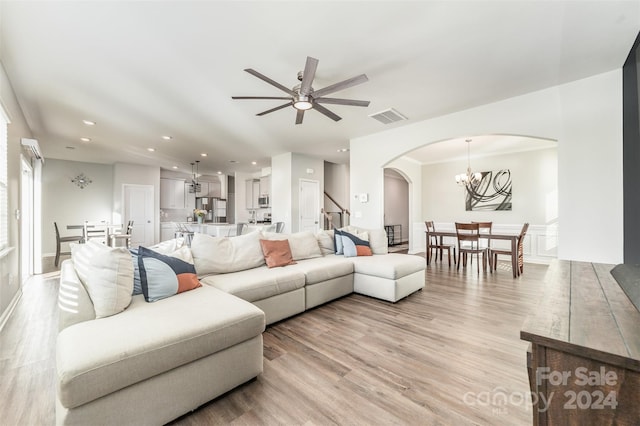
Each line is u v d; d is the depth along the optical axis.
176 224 8.46
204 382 1.56
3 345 2.29
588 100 3.04
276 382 1.79
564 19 2.13
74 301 1.67
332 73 2.93
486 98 3.59
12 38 2.33
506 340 2.35
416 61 2.71
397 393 1.67
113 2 1.94
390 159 4.93
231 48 2.49
